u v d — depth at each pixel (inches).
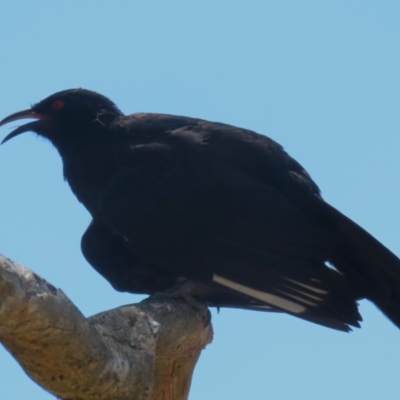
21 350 314.0
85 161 533.0
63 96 567.2
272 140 513.3
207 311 445.7
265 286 455.8
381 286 454.3
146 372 354.0
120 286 513.0
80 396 335.6
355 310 438.0
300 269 452.4
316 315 438.3
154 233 483.2
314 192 496.4
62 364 319.9
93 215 536.4
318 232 468.1
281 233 467.5
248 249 467.8
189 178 489.7
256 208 474.9
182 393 438.6
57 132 565.9
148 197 491.2
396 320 456.1
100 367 328.5
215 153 498.9
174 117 536.7
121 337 355.3
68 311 307.4
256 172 494.9
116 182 504.4
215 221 476.7
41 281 299.7
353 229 457.1
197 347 436.8
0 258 283.6
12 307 285.9
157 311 422.3
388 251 452.4
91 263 516.1
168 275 499.8
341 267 470.9
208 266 469.7
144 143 519.2
